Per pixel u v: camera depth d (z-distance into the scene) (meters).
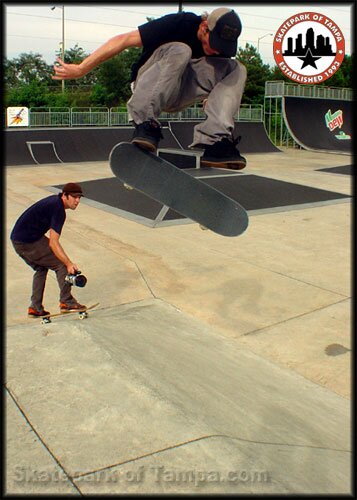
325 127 34.28
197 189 3.37
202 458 2.51
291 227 11.30
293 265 8.52
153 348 4.70
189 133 27.83
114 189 15.05
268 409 3.81
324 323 6.30
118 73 45.91
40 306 5.43
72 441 2.63
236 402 3.71
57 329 4.29
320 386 4.87
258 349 5.61
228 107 3.02
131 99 2.94
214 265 8.38
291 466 2.73
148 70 2.89
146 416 2.89
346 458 3.18
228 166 3.14
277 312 6.61
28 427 2.76
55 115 27.36
